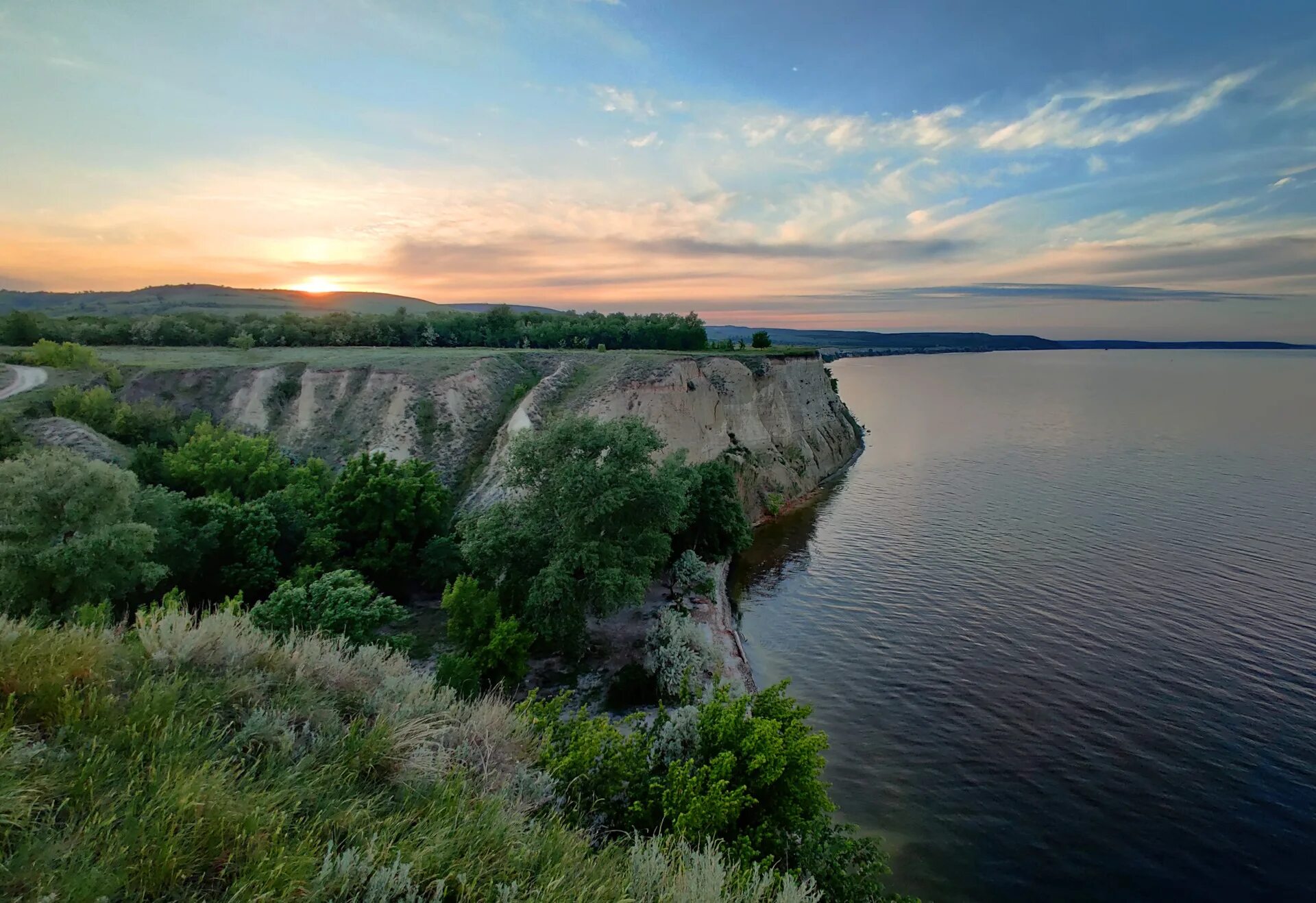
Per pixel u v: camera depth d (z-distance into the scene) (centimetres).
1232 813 2191
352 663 987
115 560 2556
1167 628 3462
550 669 2878
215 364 5738
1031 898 1884
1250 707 2761
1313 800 2244
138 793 518
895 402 14738
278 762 664
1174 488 6444
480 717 958
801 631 3588
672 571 3988
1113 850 2047
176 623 852
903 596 4012
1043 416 12362
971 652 3284
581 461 2931
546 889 585
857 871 1433
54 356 5353
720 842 1072
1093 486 6625
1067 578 4181
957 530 5269
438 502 3859
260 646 885
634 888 661
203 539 3100
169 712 652
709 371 6488
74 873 430
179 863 469
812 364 8681
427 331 8388
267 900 464
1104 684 2953
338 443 5150
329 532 3506
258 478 4044
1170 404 14525
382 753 732
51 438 4025
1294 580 4069
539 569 2902
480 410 5534
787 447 6969
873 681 3036
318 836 561
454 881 571
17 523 2423
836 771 2405
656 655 2861
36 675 631
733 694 2753
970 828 2131
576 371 6059
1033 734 2614
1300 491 6253
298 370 5766
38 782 494
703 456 5641
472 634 2541
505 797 759
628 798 1215
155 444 4447
